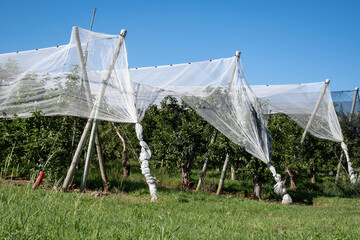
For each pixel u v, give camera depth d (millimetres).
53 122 12531
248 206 10898
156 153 16562
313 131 16484
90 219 4891
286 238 5730
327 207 12414
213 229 6227
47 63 12000
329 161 19062
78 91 11750
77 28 11844
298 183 19219
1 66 12180
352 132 18219
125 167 16469
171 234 4324
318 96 16359
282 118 17516
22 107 12117
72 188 11883
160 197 11281
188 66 13844
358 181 16625
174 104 16516
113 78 11703
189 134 15500
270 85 16062
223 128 13672
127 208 7918
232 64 13797
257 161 14016
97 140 12930
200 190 14828
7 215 4000
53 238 3672
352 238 5949
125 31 11828
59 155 11867
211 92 13711
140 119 12094
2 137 11273
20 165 13078
